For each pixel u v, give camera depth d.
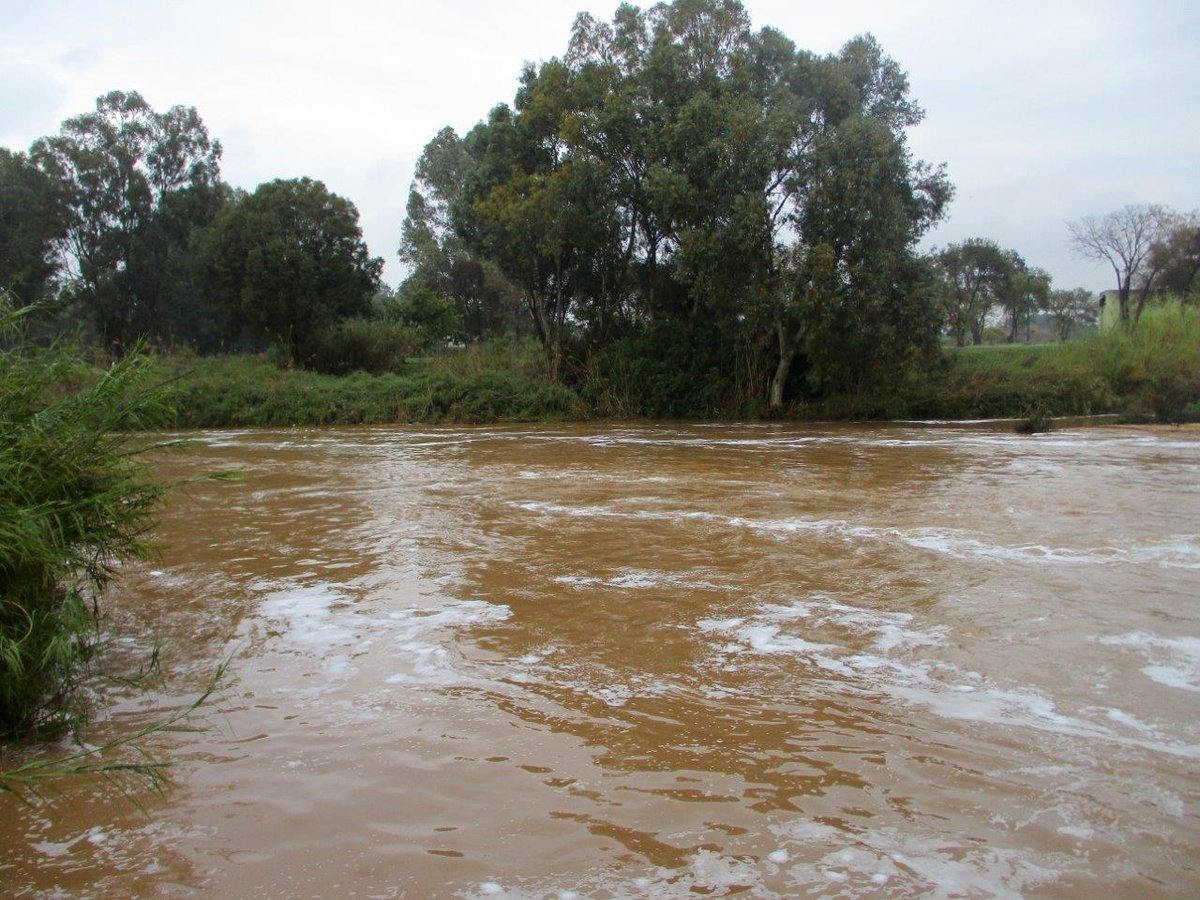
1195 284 35.19
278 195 38.44
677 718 4.17
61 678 4.61
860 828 3.21
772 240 27.39
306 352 38.69
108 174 43.91
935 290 26.98
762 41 30.95
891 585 6.32
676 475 12.98
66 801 3.57
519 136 32.00
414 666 4.93
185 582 6.82
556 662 4.93
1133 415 25.11
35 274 40.84
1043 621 5.42
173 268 46.88
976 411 27.28
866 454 16.11
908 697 4.35
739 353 30.23
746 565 7.01
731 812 3.34
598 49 31.06
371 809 3.42
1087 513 9.04
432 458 16.50
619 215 31.39
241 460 16.39
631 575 6.77
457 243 57.34
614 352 32.34
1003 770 3.61
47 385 4.98
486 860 3.06
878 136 25.69
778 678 4.63
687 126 27.31
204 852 3.17
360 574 6.99
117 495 4.87
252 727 4.21
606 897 2.84
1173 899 2.78
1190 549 7.29
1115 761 3.66
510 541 8.12
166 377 5.57
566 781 3.60
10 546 4.18
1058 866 2.96
